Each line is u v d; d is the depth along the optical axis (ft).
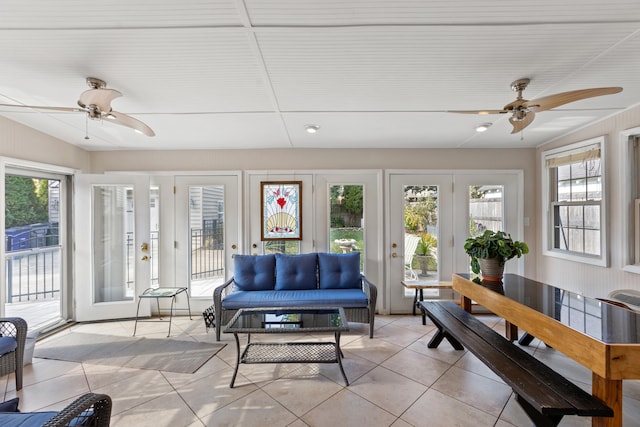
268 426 5.99
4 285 9.05
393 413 6.35
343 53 5.77
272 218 13.12
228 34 5.13
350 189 13.16
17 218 10.26
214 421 6.15
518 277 8.97
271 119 9.40
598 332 4.83
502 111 6.77
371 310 10.27
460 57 5.91
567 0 4.33
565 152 11.18
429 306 9.68
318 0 4.34
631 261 8.82
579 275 10.61
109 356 9.05
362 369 8.14
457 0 4.35
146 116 9.01
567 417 6.13
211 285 13.09
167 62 5.99
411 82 7.00
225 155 13.12
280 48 5.57
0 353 6.86
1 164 8.91
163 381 7.66
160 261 13.03
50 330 10.97
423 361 8.57
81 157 12.51
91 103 6.36
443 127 10.27
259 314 8.80
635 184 8.80
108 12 4.53
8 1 4.25
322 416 6.27
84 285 11.97
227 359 8.86
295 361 7.70
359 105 8.36
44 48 5.42
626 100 8.05
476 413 6.32
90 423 4.34
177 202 13.08
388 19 4.79
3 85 6.86
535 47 5.55
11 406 4.79
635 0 4.32
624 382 7.47
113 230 12.74
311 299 10.37
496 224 13.08
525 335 9.62
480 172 13.01
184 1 4.33
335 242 13.14
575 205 10.98
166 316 12.87
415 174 13.10
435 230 13.15
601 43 5.40
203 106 8.30
